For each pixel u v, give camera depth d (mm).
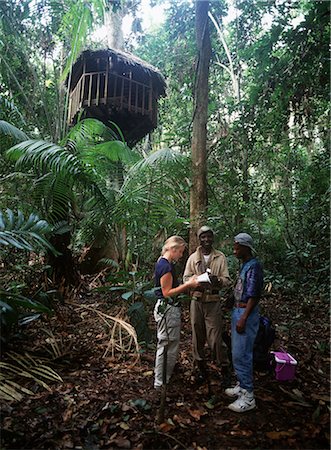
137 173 5156
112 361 3578
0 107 5852
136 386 3092
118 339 4031
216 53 9148
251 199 7160
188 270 3367
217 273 3221
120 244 5750
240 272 2863
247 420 2623
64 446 2279
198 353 3188
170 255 3014
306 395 3012
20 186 5488
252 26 7160
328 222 6836
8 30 6730
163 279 2852
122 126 8320
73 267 6125
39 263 5629
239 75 9039
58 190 5211
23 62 7551
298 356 3859
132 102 7809
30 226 3537
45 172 5371
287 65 5875
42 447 2266
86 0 5410
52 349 3781
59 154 4559
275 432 2473
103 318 4363
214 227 6109
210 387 3117
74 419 2568
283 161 8484
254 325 2756
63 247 5965
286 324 4773
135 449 2279
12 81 7590
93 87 7590
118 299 5262
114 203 5070
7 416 2564
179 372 3389
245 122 6410
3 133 5113
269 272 6590
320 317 5145
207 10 5379
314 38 5508
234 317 2811
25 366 3180
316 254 6824
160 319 2932
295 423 2592
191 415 2652
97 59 7336
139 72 7859
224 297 5062
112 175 6258
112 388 3039
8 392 2797
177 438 2393
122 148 5730
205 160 5348
